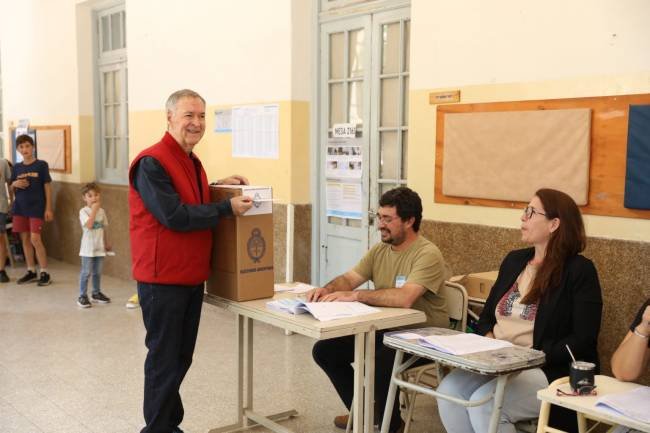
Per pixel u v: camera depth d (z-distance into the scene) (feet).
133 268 10.12
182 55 21.11
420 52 13.89
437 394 8.64
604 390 7.67
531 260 9.98
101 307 20.66
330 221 17.81
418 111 14.02
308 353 15.85
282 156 17.88
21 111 30.86
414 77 14.05
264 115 18.33
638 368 7.80
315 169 17.92
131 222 10.13
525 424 9.00
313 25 17.63
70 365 15.11
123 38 25.35
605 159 11.19
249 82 18.75
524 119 12.16
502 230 12.66
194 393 13.38
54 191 28.50
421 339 8.69
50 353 16.01
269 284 10.66
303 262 18.08
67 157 27.58
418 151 14.07
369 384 9.46
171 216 9.57
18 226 24.20
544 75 11.91
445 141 13.47
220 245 10.55
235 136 19.38
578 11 11.41
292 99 17.53
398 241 10.87
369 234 16.65
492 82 12.69
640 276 10.83
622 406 6.95
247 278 10.38
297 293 11.16
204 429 11.72
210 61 20.04
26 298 21.88
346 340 11.07
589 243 11.40
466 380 9.11
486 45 12.74
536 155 12.02
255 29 18.40
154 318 9.99
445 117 13.46
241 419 11.75
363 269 11.42
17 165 24.20
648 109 10.60
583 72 11.41
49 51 28.32
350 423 11.10
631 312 10.95
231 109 19.42
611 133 11.09
